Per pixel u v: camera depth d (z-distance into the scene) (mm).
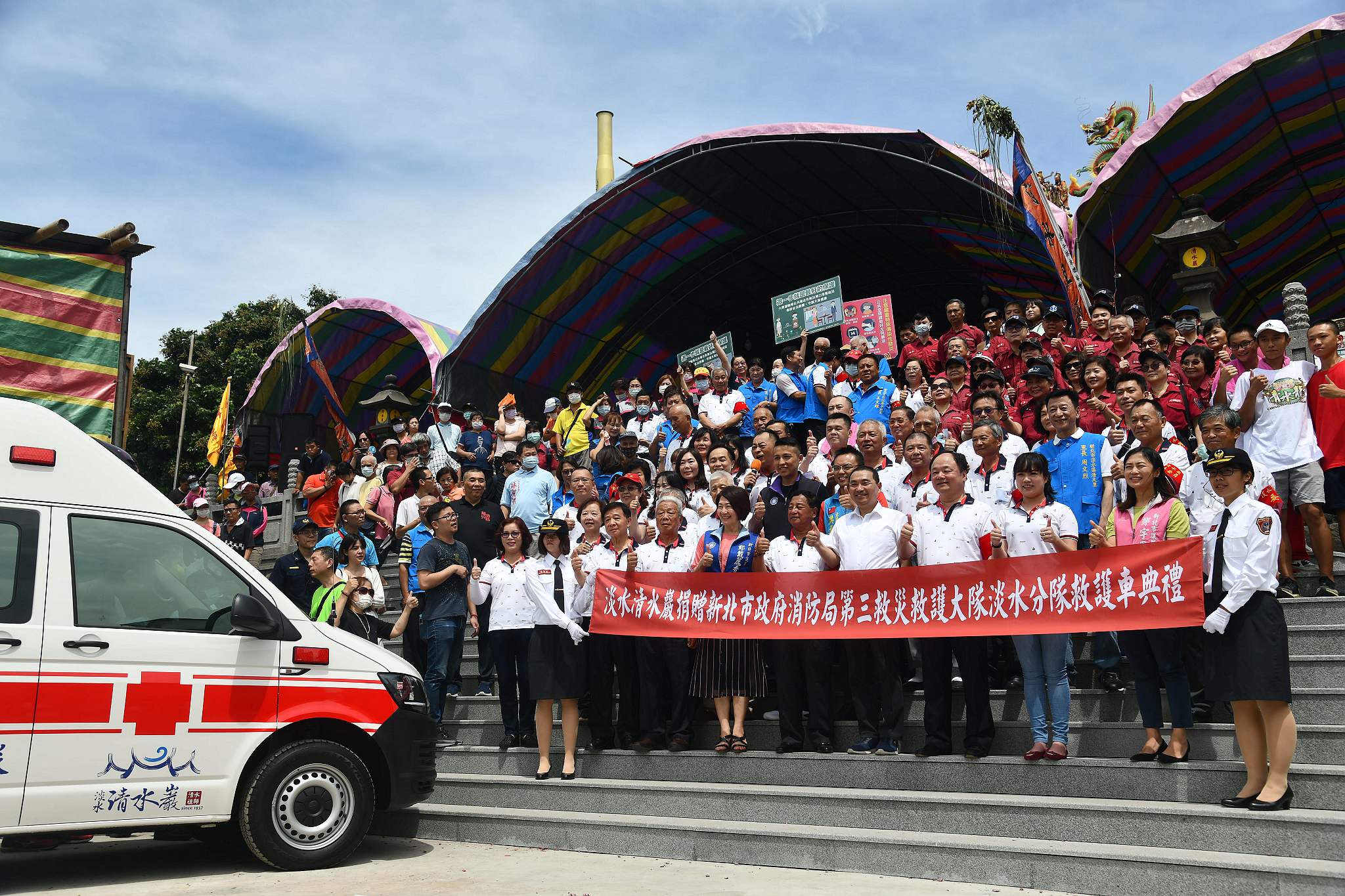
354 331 23969
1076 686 7973
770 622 7840
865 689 7590
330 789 7008
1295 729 5746
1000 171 14734
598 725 8539
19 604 6289
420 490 13539
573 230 19594
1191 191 17141
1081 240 16312
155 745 6496
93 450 6867
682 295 23438
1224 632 5910
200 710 6676
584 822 7301
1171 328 11703
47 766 6156
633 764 8258
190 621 6848
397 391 20875
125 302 10227
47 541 6477
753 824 6945
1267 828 5527
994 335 13258
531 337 21906
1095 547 6703
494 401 22094
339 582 9227
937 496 7859
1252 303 22109
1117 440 7969
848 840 6352
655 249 21375
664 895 5820
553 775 8422
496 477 15062
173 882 6430
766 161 18750
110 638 6484
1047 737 6840
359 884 6324
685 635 8109
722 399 13992
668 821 7207
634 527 9758
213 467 23984
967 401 11578
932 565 7324
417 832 8023
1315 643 7195
